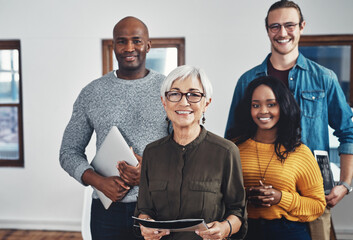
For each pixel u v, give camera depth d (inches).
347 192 66.9
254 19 119.2
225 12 120.1
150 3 122.9
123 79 64.9
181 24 122.3
